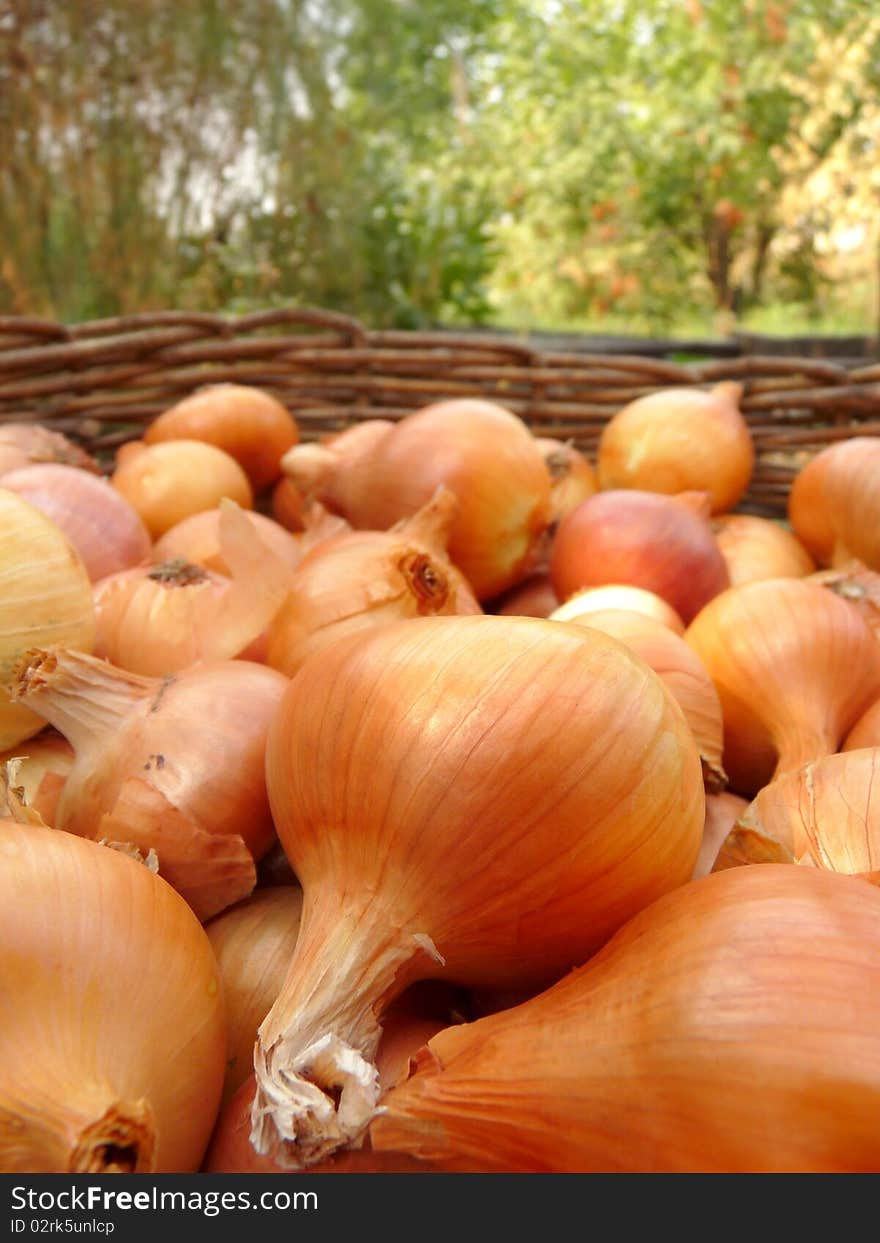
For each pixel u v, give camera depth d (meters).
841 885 0.12
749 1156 0.10
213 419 0.35
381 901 0.13
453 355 0.39
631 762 0.13
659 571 0.26
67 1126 0.11
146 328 0.39
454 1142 0.11
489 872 0.12
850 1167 0.10
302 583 0.21
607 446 0.35
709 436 0.34
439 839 0.12
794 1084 0.10
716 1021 0.10
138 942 0.12
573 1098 0.11
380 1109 0.11
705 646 0.22
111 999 0.12
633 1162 0.11
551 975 0.13
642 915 0.12
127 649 0.22
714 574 0.27
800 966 0.11
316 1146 0.11
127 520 0.26
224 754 0.16
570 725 0.13
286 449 0.37
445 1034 0.12
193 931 0.13
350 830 0.13
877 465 0.30
